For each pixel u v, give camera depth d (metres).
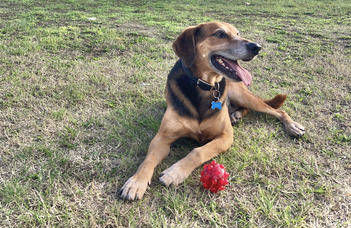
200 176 0.79
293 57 1.69
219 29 0.86
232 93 1.10
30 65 1.41
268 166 0.83
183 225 0.64
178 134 0.89
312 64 1.58
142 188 0.71
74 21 2.27
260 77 1.43
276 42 1.94
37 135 0.93
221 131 0.91
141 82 1.32
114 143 0.91
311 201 0.71
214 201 0.70
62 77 1.31
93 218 0.64
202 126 0.88
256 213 0.68
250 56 0.83
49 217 0.64
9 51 1.54
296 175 0.81
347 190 0.74
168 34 2.01
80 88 1.22
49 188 0.72
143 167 0.76
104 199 0.70
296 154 0.89
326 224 0.65
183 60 0.88
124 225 0.64
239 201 0.71
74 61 1.48
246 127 1.04
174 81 0.91
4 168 0.79
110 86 1.25
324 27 2.33
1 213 0.65
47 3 3.05
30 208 0.67
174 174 0.75
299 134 0.97
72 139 0.92
